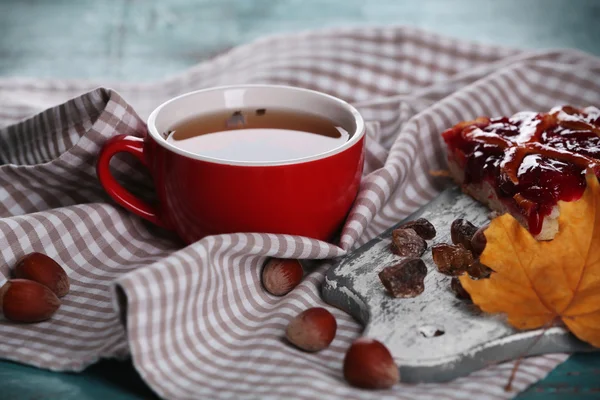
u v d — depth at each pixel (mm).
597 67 793
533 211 630
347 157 619
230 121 657
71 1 1051
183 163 607
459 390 552
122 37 958
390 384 549
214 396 548
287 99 667
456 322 576
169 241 670
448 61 826
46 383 567
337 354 579
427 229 642
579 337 561
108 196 682
